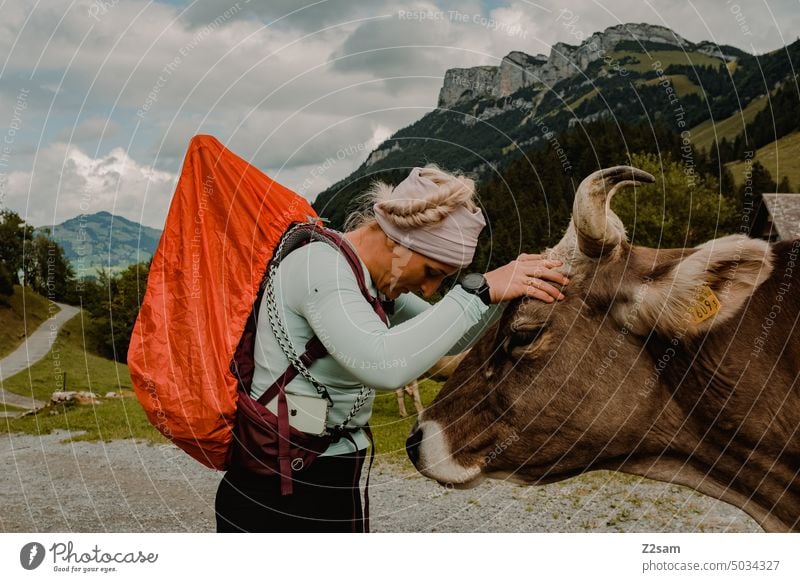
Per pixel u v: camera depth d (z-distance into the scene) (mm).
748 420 2811
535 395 3164
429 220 1886
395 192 1954
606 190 2949
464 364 3395
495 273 1976
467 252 1935
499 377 3270
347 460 2004
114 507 5926
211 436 1871
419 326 1818
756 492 2887
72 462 8062
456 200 1896
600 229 2957
